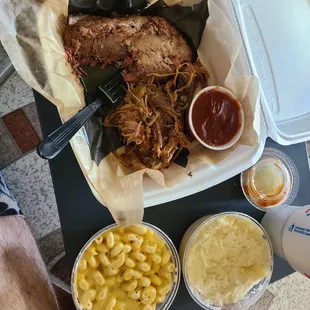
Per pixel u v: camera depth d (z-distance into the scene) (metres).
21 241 0.34
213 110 0.30
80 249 0.33
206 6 0.31
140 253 0.33
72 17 0.31
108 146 0.31
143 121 0.31
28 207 0.41
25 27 0.28
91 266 0.32
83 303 0.32
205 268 0.34
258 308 0.46
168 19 0.32
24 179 0.42
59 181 0.33
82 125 0.28
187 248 0.33
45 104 0.32
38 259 0.35
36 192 0.42
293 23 0.35
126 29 0.31
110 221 0.33
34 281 0.33
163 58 0.32
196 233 0.33
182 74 0.32
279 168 0.36
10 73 0.41
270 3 0.35
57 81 0.29
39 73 0.28
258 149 0.31
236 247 0.35
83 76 0.31
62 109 0.28
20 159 0.42
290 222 0.34
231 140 0.31
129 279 0.33
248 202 0.36
